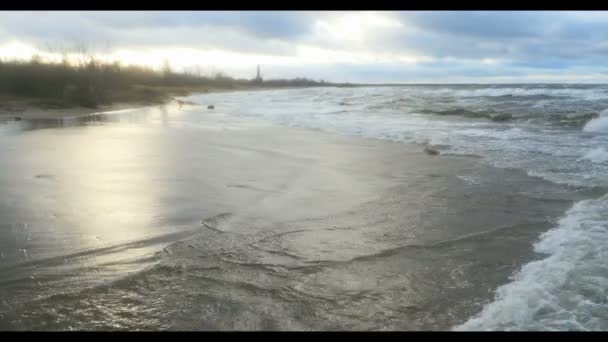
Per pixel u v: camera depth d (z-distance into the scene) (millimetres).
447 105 23516
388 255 4102
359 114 21719
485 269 3781
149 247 4250
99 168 7629
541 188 6527
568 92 27344
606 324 2859
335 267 3830
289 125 16203
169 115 21031
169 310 3117
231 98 46812
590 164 8109
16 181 6570
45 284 3482
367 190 6516
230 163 8359
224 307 3154
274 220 5102
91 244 4293
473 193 6293
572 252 4023
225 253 4113
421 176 7449
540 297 3209
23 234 4504
